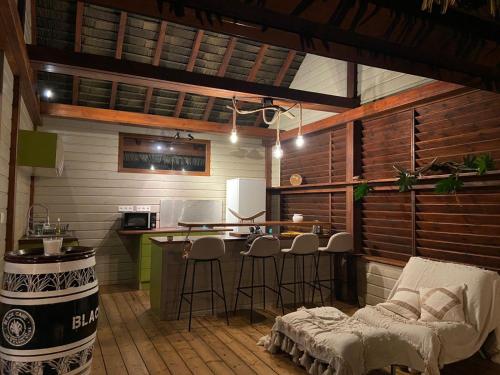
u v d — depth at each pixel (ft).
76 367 6.10
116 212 20.86
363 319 11.02
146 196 21.71
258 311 15.60
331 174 19.34
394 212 15.65
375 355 9.17
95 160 20.52
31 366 5.76
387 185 15.71
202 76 13.82
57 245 6.40
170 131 22.44
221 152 24.00
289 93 15.57
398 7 7.38
